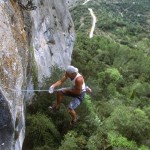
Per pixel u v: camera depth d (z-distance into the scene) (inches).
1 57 423.2
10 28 480.1
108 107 1416.1
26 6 616.7
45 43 1176.2
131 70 2642.7
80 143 988.6
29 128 950.4
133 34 4958.2
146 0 7091.5
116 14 5949.8
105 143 1043.9
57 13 1364.4
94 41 3056.1
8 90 423.8
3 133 416.8
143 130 1136.8
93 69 1962.4
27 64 571.8
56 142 987.3
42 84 1063.6
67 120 1032.2
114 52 2866.6
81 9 5595.5
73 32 1550.2
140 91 2073.1
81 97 423.5
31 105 1024.9
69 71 406.3
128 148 1061.1
